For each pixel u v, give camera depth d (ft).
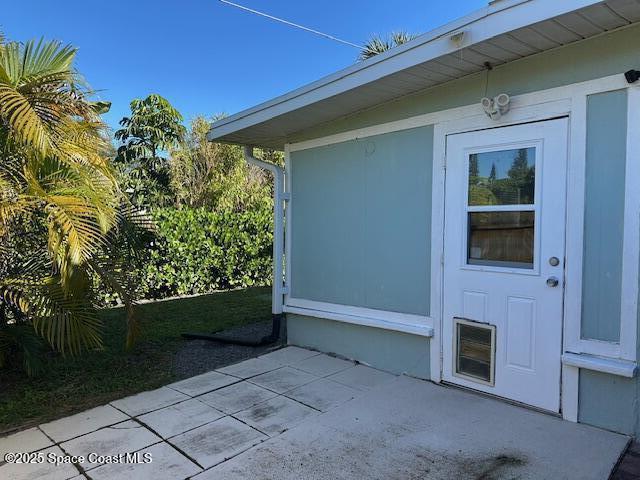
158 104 43.70
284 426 10.39
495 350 11.12
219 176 44.75
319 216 16.07
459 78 11.62
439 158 12.21
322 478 8.07
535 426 9.64
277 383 13.19
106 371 14.70
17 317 13.80
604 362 9.16
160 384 13.50
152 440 9.89
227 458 8.98
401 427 9.89
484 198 11.26
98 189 11.67
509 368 10.87
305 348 16.78
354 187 14.71
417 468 8.27
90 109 12.01
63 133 11.12
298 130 16.61
